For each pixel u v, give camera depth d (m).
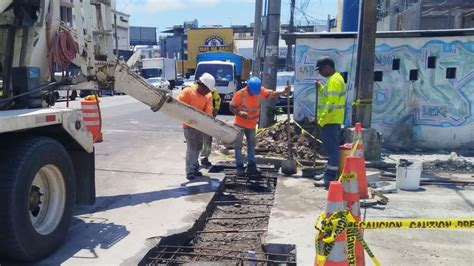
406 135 9.91
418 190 6.84
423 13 17.22
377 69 9.80
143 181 7.48
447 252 4.55
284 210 5.92
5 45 4.97
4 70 4.90
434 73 9.64
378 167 8.13
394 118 9.91
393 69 9.76
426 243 4.78
